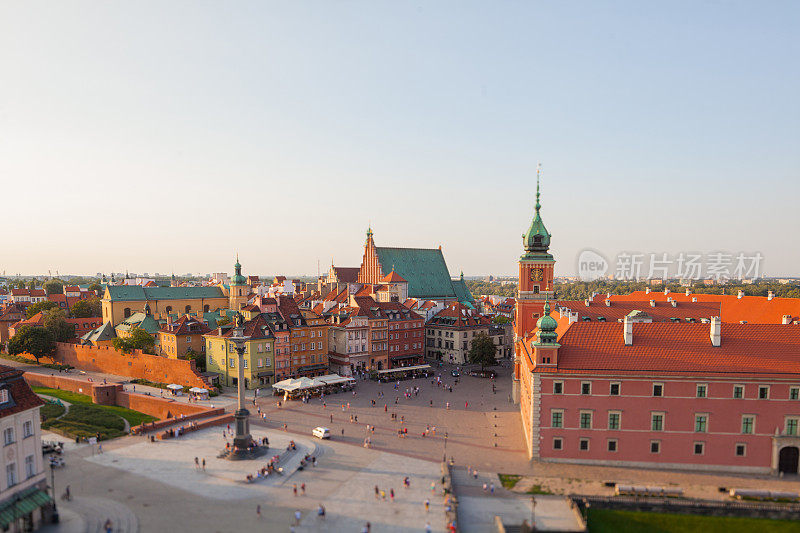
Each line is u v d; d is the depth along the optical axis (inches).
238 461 3038.9
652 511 2450.8
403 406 4421.8
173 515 2351.1
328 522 2308.1
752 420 2847.0
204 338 5433.1
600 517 2409.0
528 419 3348.9
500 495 2620.6
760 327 3073.3
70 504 2447.1
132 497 2536.9
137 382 5374.0
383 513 2407.7
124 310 7864.2
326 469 2965.1
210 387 4832.7
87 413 4047.7
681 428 2898.6
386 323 6250.0
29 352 6378.0
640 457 2940.5
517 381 4571.9
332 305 6958.7
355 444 3412.9
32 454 2340.1
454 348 6756.9
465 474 2888.8
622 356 2994.6
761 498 2532.0
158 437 3459.6
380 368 6186.0
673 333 3090.6
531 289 4825.3
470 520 2362.2
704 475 2839.6
